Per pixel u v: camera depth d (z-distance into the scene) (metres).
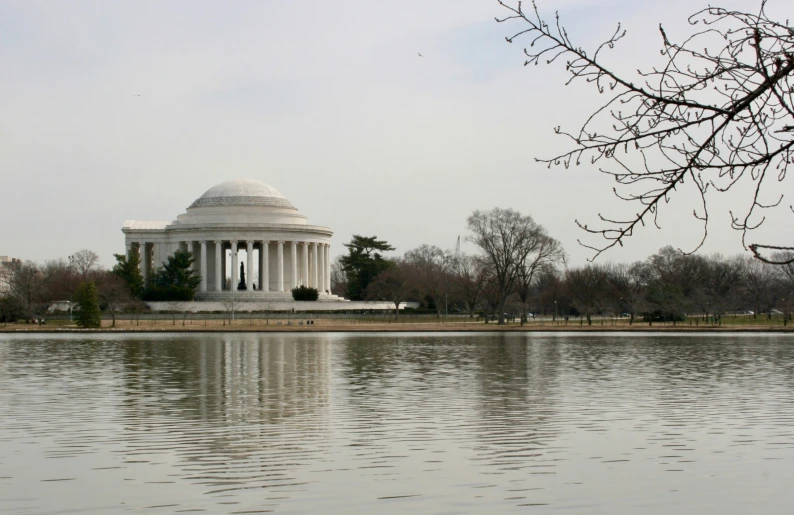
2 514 26.38
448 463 32.62
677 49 17.22
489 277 165.75
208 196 193.75
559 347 97.25
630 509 26.80
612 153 18.03
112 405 47.88
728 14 16.67
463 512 26.42
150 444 36.31
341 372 66.56
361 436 37.97
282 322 153.88
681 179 17.70
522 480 30.11
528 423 41.28
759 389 55.06
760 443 36.44
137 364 74.19
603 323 164.88
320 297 188.62
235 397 51.25
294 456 33.84
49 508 26.97
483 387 56.00
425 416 43.50
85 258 198.12
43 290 156.25
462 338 117.31
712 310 167.62
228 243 194.62
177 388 55.97
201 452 34.66
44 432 39.25
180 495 28.27
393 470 31.52
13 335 124.94
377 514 26.23
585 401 49.09
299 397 51.12
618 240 18.11
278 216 191.12
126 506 27.09
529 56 17.98
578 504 27.28
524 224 157.00
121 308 151.62
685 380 60.34
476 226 156.12
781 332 134.12
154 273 180.88
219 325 146.25
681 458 33.47
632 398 50.44
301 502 27.42
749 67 16.50
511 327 144.50
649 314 166.62
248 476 30.72
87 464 32.59
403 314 179.50
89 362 76.44
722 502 27.53
